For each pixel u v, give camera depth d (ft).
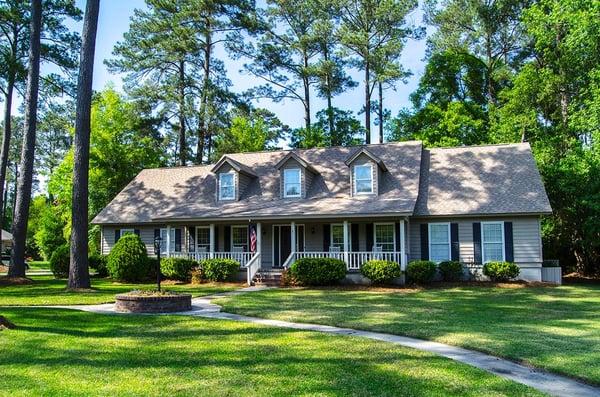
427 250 74.64
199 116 118.62
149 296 43.55
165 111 120.57
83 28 64.49
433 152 86.33
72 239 63.05
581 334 32.35
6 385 21.38
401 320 38.24
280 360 25.66
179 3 116.26
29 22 88.38
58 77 91.61
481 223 72.74
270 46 125.59
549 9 100.27
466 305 47.88
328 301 51.11
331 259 70.03
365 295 57.77
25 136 78.28
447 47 131.34
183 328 35.01
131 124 117.08
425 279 68.69
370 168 77.51
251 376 22.74
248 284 71.67
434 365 24.75
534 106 102.12
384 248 76.18
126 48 115.34
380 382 21.81
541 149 95.30
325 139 131.54
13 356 26.45
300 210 74.23
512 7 121.39
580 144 88.99
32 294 57.00
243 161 93.56
